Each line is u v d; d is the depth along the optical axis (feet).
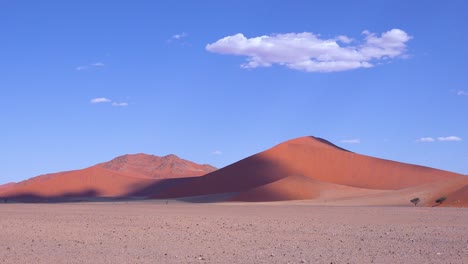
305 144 564.71
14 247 82.38
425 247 81.71
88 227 122.31
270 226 124.26
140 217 163.02
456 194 276.21
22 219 152.56
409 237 97.96
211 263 65.10
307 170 524.93
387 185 510.17
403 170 529.45
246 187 497.46
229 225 127.65
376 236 99.96
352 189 391.04
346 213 187.52
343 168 532.32
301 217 162.40
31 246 83.76
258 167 522.06
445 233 106.01
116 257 70.59
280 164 529.04
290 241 90.68
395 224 131.34
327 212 195.93
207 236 99.60
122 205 306.14
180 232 108.37
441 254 73.00
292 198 376.68
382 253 74.43
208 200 416.26
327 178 519.60
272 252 75.66
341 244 86.22
